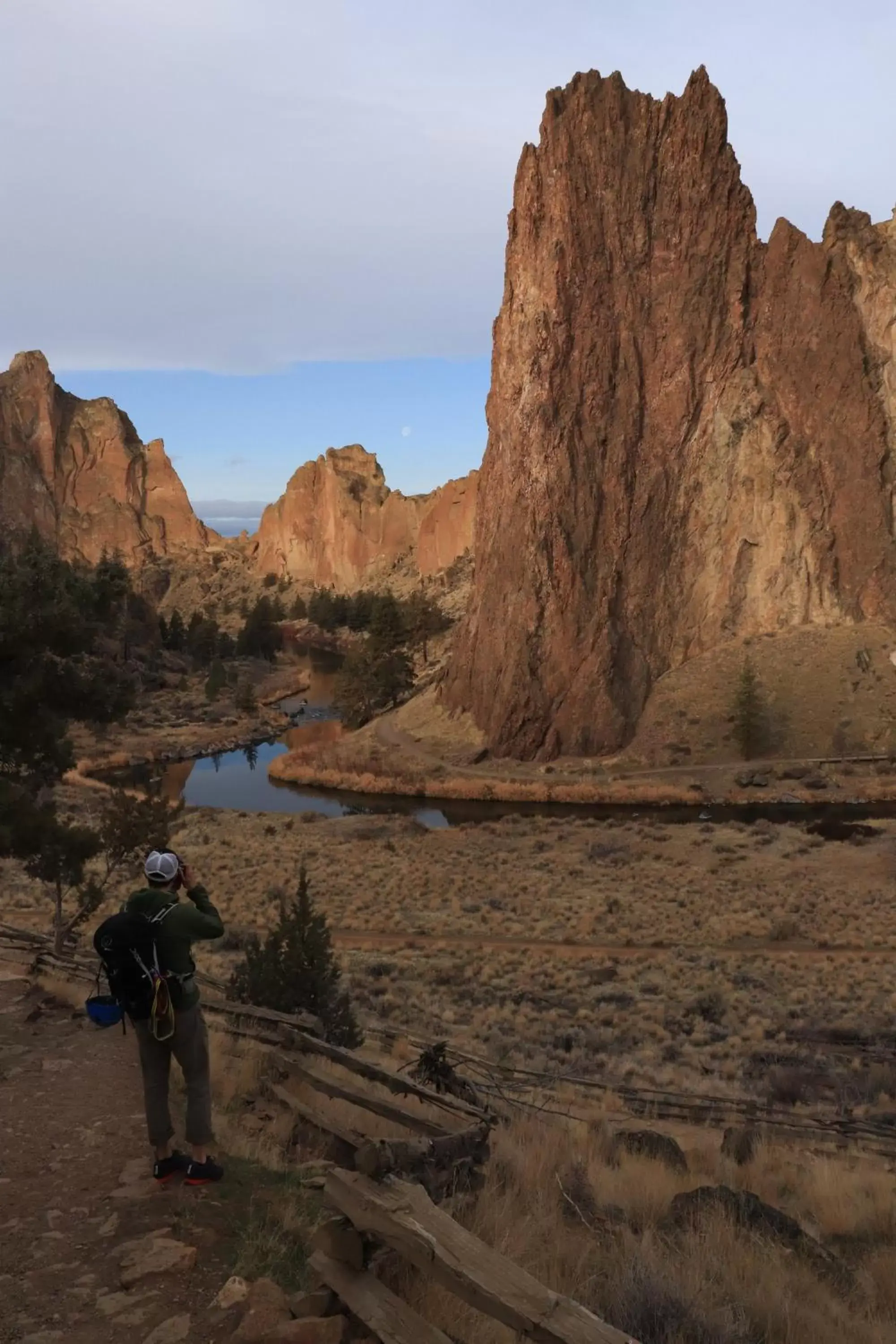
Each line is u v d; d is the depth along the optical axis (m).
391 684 121.81
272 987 15.27
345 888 48.81
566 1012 27.22
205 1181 6.10
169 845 61.66
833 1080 18.86
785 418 108.00
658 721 96.50
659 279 108.88
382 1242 4.67
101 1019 6.03
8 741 17.12
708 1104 16.17
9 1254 5.20
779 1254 7.05
